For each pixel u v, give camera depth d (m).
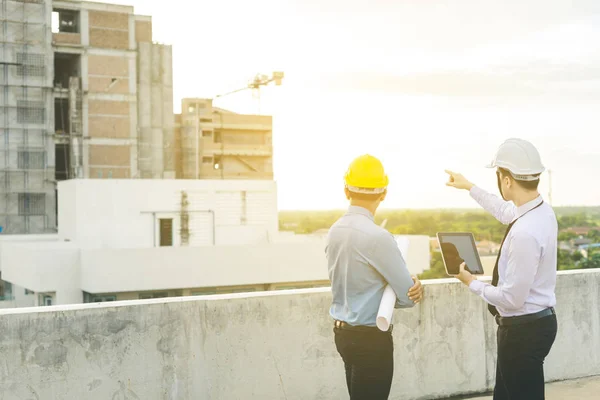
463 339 5.37
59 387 4.09
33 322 4.04
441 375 5.27
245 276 43.75
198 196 50.09
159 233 49.06
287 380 4.72
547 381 5.76
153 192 49.00
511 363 3.44
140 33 100.81
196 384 4.45
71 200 48.50
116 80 95.25
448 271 3.59
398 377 5.11
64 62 100.75
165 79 101.38
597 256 123.81
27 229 91.88
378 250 3.16
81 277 42.88
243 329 4.60
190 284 42.66
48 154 93.19
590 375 5.93
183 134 109.06
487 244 63.09
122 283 41.50
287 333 4.74
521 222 3.31
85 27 94.31
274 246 44.44
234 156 113.38
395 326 5.11
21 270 44.94
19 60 91.81
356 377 3.29
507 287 3.30
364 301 3.23
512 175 3.34
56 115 96.06
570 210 180.25
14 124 91.75
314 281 45.41
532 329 3.38
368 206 3.31
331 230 3.34
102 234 47.81
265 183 51.75
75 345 4.14
